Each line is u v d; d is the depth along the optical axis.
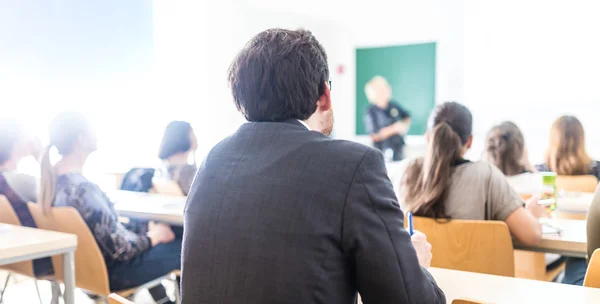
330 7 5.73
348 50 6.55
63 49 3.63
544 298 0.96
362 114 6.54
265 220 0.76
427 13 5.88
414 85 6.10
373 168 0.78
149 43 4.40
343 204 0.75
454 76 5.73
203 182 0.86
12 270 2.12
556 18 5.02
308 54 0.86
